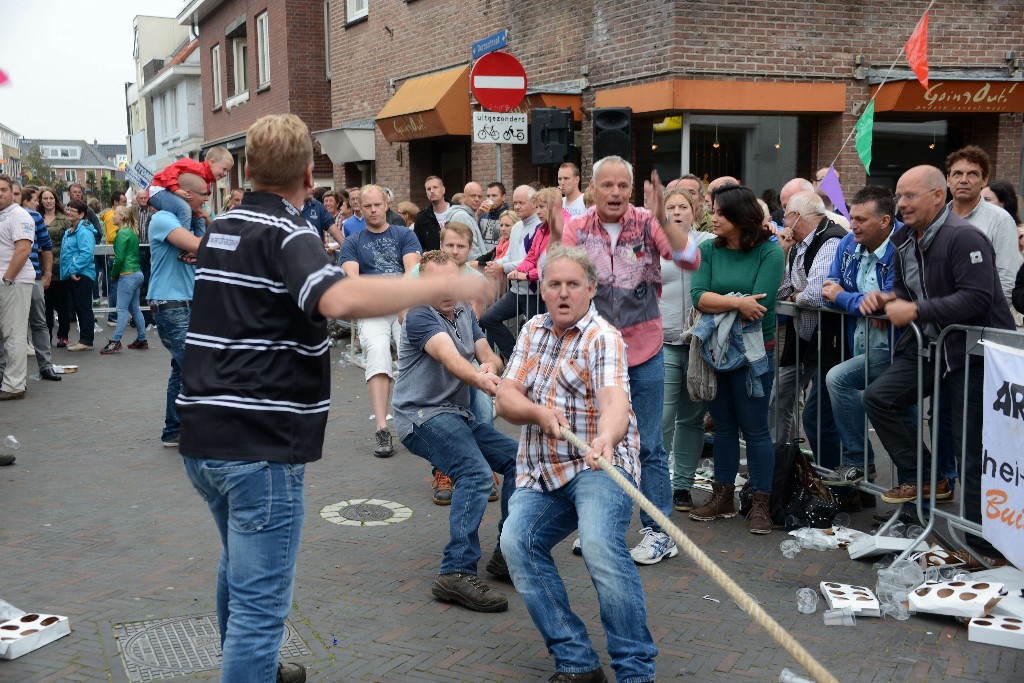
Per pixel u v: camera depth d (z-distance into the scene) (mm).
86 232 12531
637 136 11812
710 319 5117
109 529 5293
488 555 4957
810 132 11562
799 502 5242
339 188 19828
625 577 3334
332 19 19188
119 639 3928
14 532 5242
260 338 2801
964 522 4402
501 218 9531
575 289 3594
